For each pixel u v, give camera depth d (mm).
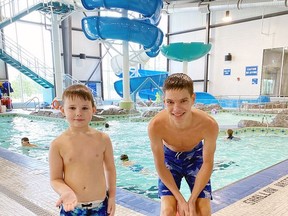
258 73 12852
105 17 7836
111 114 8672
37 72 13336
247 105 10625
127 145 5004
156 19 9250
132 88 11203
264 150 4473
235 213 1869
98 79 16141
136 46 15875
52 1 9492
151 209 1999
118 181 3053
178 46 10250
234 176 3189
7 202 2129
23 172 2818
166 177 1563
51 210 1996
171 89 1374
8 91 11523
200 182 1509
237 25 13477
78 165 1303
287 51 11742
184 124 1479
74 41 14914
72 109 1301
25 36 13273
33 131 6672
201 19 14945
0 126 7508
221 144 4910
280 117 6242
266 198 2102
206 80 14953
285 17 11727
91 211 1338
